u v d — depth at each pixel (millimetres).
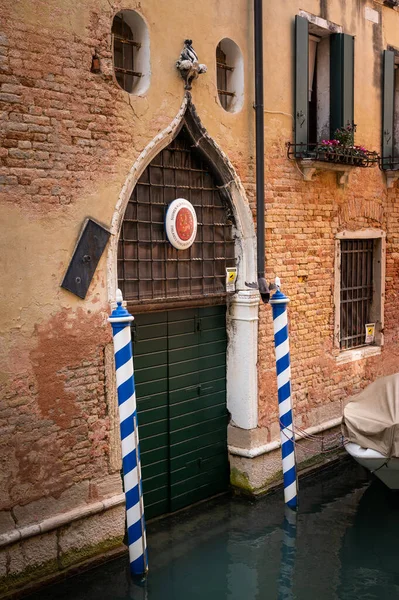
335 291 9102
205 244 7465
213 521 7367
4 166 5402
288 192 8172
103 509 6234
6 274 5477
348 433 8164
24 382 5652
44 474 5836
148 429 7156
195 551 6703
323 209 8758
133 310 6730
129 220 6570
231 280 7723
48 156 5688
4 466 5551
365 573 6367
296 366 8523
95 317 6137
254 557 6613
